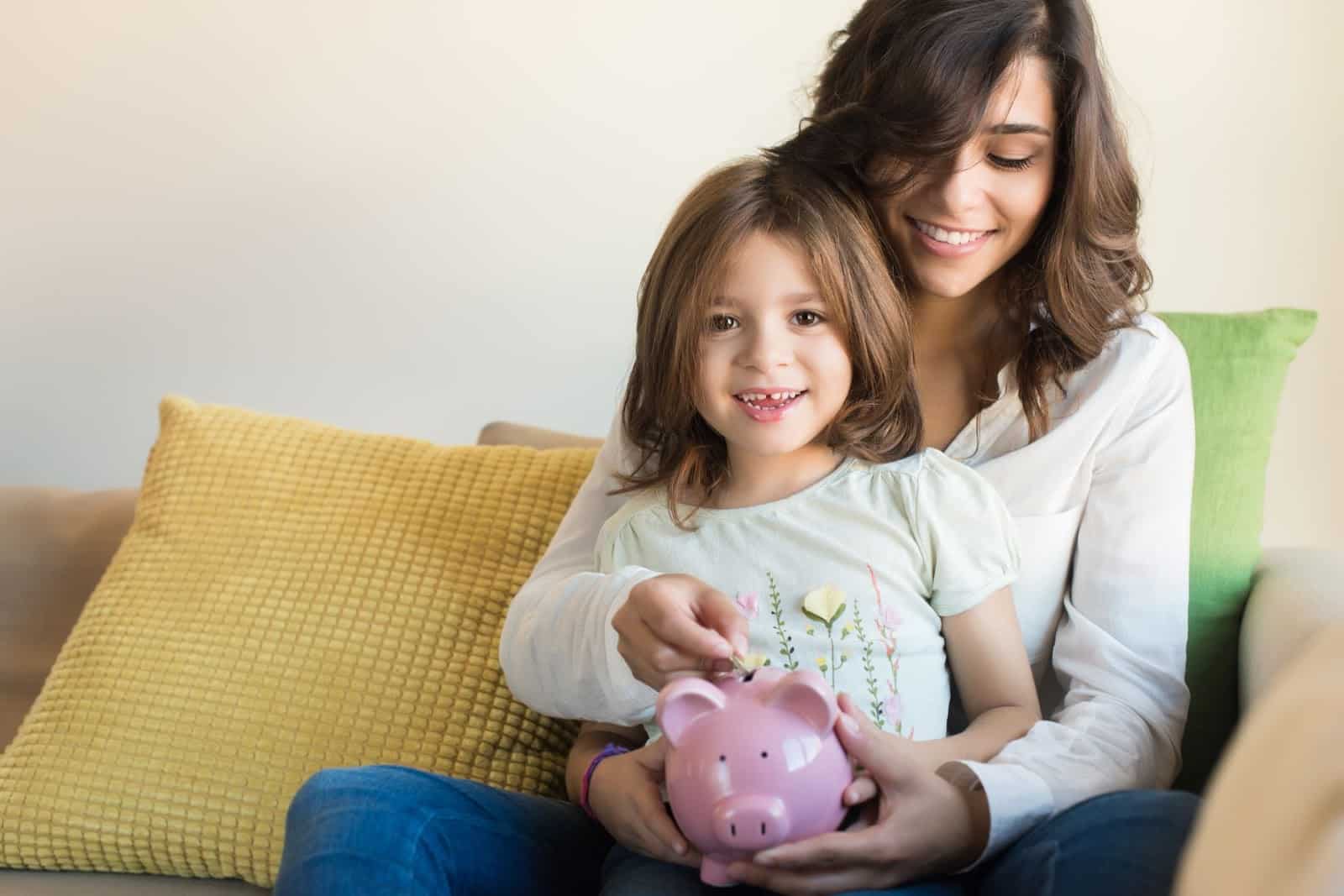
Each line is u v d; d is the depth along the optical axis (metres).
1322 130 1.65
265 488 1.44
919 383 1.28
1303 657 0.67
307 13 1.88
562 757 1.34
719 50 1.78
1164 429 1.22
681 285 1.12
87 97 1.95
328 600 1.36
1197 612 1.32
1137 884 0.85
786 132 1.77
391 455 1.46
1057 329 1.21
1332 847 0.55
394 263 1.91
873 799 0.97
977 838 0.98
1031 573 1.21
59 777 1.32
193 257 1.95
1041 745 1.06
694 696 0.92
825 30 1.75
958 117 1.10
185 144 1.93
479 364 1.90
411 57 1.87
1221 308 1.70
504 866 1.04
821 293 1.10
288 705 1.31
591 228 1.85
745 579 1.13
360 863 0.95
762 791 0.89
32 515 1.66
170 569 1.41
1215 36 1.66
